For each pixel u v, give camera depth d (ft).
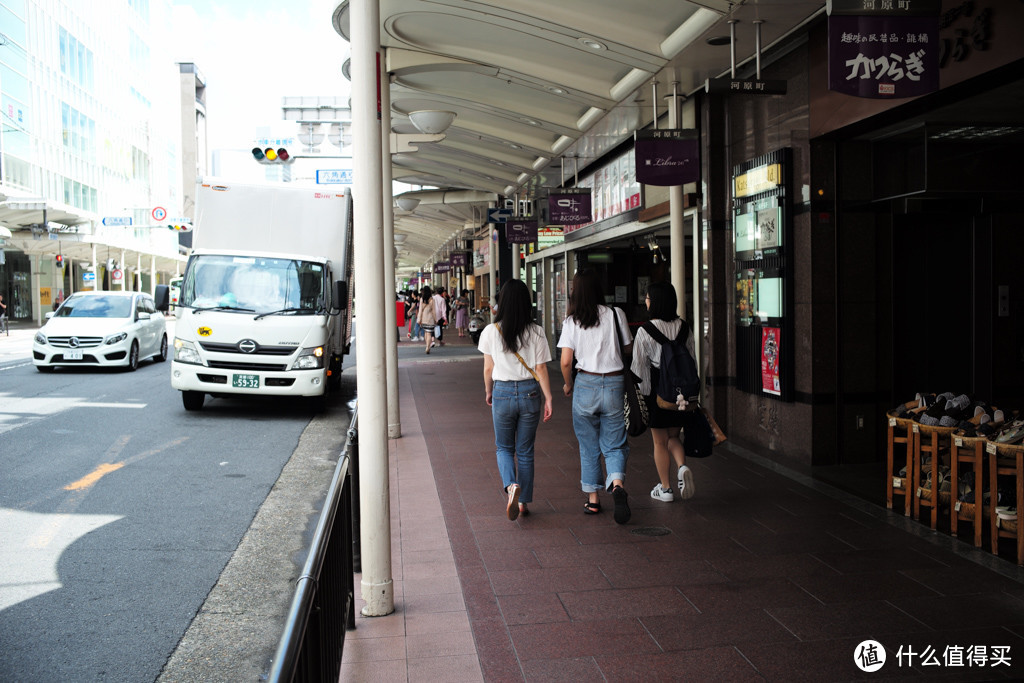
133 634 13.84
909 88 15.66
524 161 50.96
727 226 31.48
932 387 26.61
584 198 46.21
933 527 18.72
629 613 13.97
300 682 6.20
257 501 22.81
